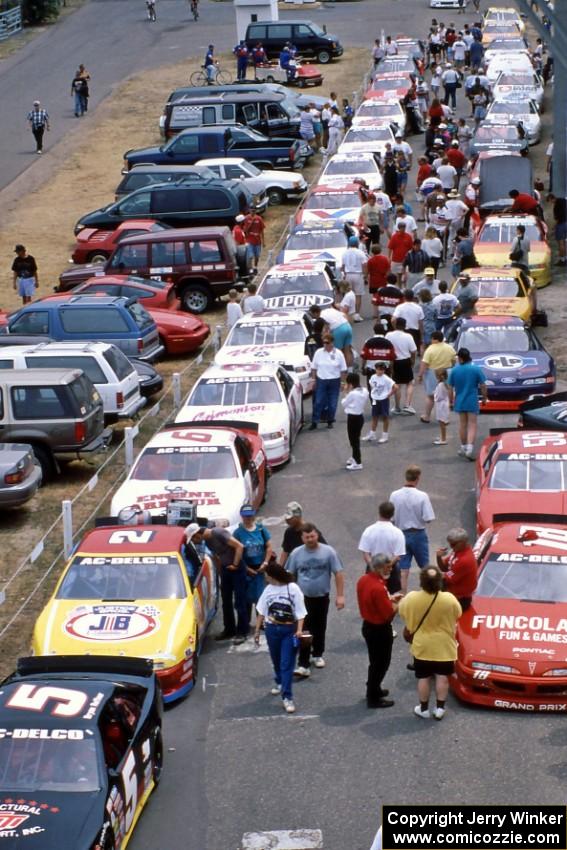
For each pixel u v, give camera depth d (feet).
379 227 156.76
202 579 70.90
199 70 301.84
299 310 126.41
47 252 189.57
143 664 56.39
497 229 150.41
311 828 52.06
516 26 304.91
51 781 48.21
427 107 247.50
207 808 54.13
